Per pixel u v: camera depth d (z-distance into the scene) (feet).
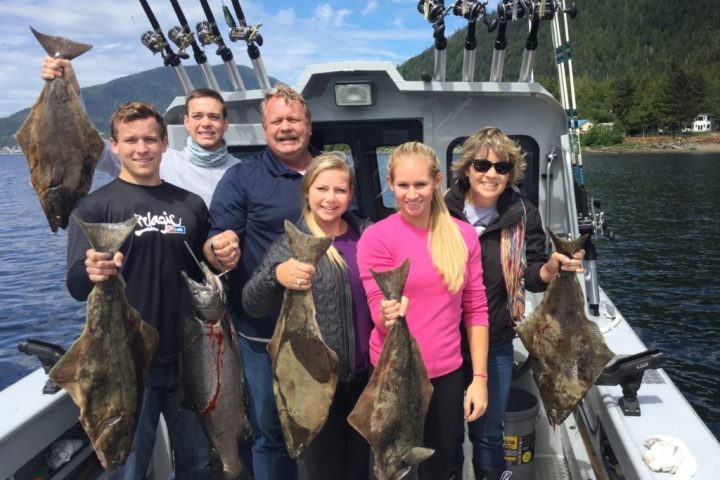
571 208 12.44
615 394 9.94
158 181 9.82
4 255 65.77
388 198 14.47
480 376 9.39
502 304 10.38
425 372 8.48
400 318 8.00
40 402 9.59
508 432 11.68
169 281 9.59
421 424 8.49
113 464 8.75
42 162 9.86
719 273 61.41
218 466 9.54
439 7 11.53
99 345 8.31
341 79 12.87
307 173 9.02
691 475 7.81
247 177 10.23
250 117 13.89
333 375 8.61
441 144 13.20
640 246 75.46
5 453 8.75
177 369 9.86
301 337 8.45
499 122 12.93
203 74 13.44
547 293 9.81
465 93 12.66
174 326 9.72
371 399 8.18
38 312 45.39
